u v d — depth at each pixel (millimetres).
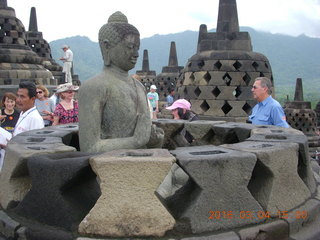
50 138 3695
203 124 5129
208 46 8500
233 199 2760
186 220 2643
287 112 16562
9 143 3439
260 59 8242
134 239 2557
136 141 3529
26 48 12711
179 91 8961
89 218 2580
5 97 5531
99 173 2604
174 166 3793
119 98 3576
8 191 3158
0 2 12562
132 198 2580
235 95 8289
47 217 2779
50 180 2766
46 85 12031
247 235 2672
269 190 2984
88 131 3418
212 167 2713
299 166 3588
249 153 2885
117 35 3607
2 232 2924
